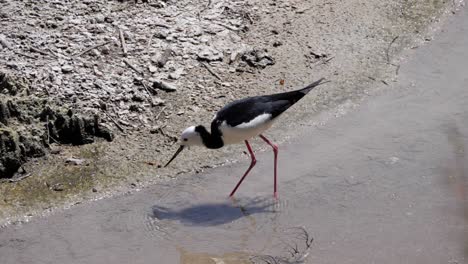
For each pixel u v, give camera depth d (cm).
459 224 966
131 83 1199
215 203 1014
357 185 1042
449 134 1120
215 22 1345
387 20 1405
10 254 920
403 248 930
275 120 1070
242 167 1085
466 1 1462
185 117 1158
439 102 1210
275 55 1299
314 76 1259
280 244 944
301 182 1051
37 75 1173
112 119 1141
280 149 1121
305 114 1191
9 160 1036
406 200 1013
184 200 1018
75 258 911
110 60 1234
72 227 965
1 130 1042
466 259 908
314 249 933
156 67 1238
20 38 1242
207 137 1021
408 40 1359
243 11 1385
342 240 946
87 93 1163
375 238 948
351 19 1396
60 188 1025
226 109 1014
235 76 1245
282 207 1006
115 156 1084
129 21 1320
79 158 1077
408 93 1234
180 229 965
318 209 1002
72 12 1320
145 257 917
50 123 1094
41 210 991
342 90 1238
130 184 1040
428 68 1292
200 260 916
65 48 1240
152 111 1167
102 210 995
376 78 1267
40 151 1070
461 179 1022
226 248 937
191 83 1221
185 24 1330
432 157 1090
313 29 1365
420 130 1148
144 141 1114
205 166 1081
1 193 1012
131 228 965
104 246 934
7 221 972
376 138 1135
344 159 1093
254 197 1024
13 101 1084
